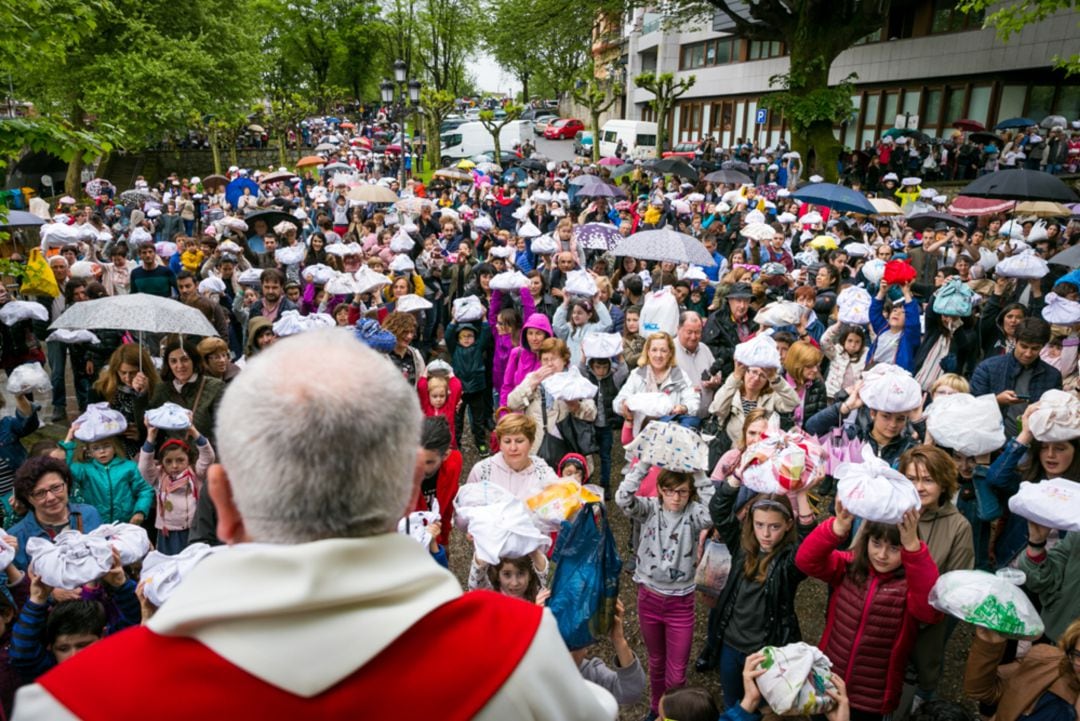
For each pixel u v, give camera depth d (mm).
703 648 5012
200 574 878
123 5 27766
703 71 43344
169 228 17750
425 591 925
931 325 6895
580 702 988
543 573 3609
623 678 3678
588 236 11133
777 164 28422
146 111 27578
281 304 8164
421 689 856
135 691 809
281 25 58625
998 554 4629
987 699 3393
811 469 3648
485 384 7555
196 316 5699
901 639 3377
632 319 7480
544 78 44781
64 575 3178
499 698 891
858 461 4820
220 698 799
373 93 66438
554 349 5988
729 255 12555
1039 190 11414
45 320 7699
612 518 6484
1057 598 3695
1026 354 5793
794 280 9711
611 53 58812
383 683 843
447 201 18938
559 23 32531
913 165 25609
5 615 3328
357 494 912
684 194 22500
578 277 7434
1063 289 7508
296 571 843
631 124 39594
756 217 12828
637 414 5523
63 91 26922
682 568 3973
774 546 3627
